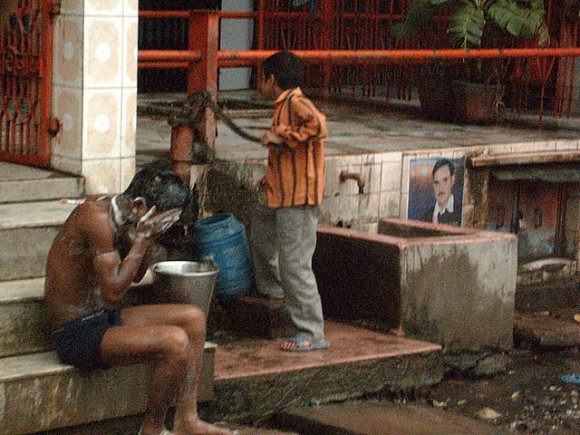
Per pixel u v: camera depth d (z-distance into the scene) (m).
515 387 9.00
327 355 8.02
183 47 15.23
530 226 11.80
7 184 8.03
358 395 8.03
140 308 6.76
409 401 8.33
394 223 9.78
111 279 6.33
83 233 6.40
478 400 8.59
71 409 6.62
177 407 6.77
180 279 7.12
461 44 12.99
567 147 11.81
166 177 6.48
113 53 8.38
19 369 6.51
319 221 9.68
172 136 8.70
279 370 7.61
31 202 8.12
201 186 8.91
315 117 7.65
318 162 7.90
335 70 15.87
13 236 7.36
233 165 9.09
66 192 8.28
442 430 7.43
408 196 10.40
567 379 9.30
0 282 7.28
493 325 9.23
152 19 14.92
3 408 6.38
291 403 7.70
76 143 8.35
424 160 10.48
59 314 6.54
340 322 9.03
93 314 6.53
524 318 10.72
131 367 6.80
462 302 9.00
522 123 13.30
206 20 8.99
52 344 6.95
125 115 8.54
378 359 8.09
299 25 14.88
